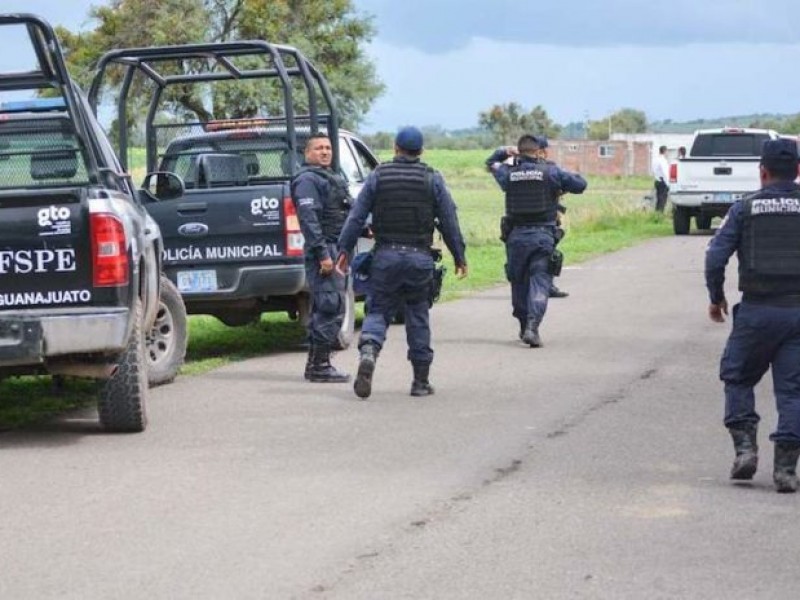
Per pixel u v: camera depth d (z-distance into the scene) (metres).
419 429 29.95
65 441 29.14
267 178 45.47
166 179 35.88
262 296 42.75
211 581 18.77
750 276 24.33
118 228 28.69
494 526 21.64
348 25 163.62
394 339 46.47
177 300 37.59
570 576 18.95
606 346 43.44
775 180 24.47
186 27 151.25
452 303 57.78
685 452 27.38
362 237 46.34
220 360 42.12
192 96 131.88
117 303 28.62
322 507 22.92
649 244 94.00
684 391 34.84
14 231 28.41
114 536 21.16
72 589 18.45
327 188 37.12
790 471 24.02
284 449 27.89
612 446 27.95
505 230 43.78
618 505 23.02
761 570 19.25
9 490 24.42
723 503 23.20
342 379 37.31
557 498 23.52
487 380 36.88
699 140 102.38
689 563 19.58
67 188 28.77
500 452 27.38
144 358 30.30
